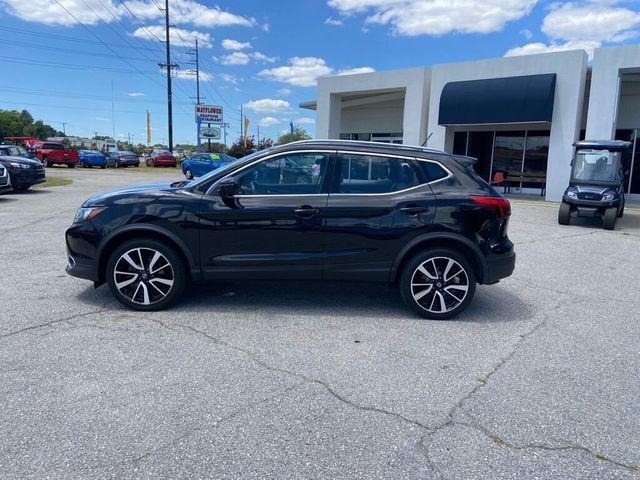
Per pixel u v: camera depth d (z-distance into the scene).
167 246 5.00
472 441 2.96
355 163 5.05
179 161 51.06
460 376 3.82
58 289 5.77
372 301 5.67
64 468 2.62
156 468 2.64
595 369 3.99
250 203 4.93
